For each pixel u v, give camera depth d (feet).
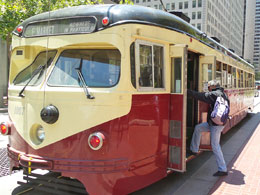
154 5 218.79
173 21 15.56
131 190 12.81
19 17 34.58
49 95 12.74
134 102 12.62
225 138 30.71
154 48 14.05
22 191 15.28
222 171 17.92
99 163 11.87
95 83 12.56
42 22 13.82
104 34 12.18
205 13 211.61
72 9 13.21
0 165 19.39
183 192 15.46
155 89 14.06
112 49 12.71
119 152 12.17
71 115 12.29
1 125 14.61
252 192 15.48
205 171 19.21
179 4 219.61
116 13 12.34
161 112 14.51
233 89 31.27
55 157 12.51
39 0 34.47
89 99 12.09
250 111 51.55
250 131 35.19
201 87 20.63
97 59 12.90
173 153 15.19
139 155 13.07
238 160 21.76
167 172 15.92
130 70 12.44
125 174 12.36
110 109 11.98
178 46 14.80
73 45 13.24
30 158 12.87
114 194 12.10
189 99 22.16
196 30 19.16
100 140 11.62
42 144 12.78
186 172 18.95
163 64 14.73
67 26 13.01
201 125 18.42
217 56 24.22
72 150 12.22
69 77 13.01
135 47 12.66
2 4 33.68
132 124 12.56
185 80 14.83
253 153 23.91
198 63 20.66
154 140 14.03
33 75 14.01
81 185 12.89
